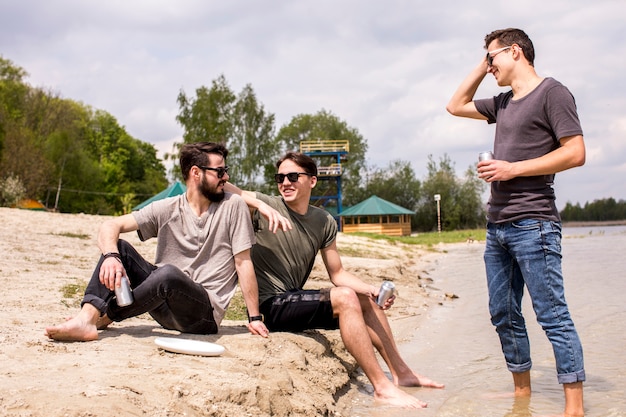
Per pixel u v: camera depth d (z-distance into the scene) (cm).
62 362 386
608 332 761
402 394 491
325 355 546
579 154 433
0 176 4775
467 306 1018
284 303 524
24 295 715
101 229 472
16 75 6531
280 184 534
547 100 447
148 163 8844
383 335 543
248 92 5659
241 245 499
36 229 1548
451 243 3584
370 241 2739
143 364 394
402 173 6975
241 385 376
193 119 5525
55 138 6012
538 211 452
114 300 464
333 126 7519
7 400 305
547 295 451
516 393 509
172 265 462
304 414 404
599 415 447
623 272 1554
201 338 489
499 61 476
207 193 494
